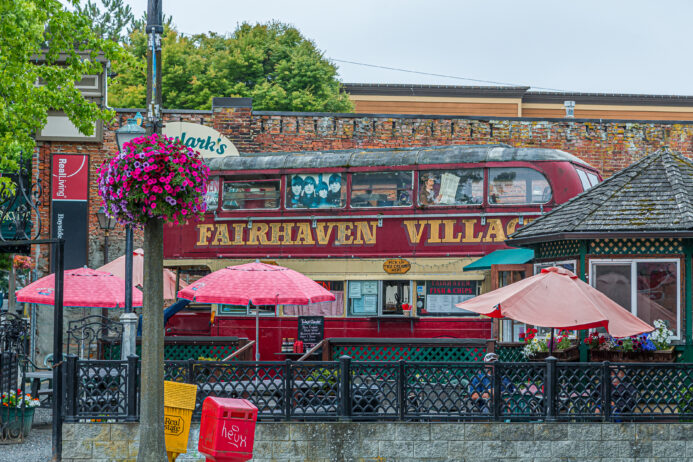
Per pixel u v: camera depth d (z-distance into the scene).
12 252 27.94
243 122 28.70
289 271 19.48
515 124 28.80
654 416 13.85
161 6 13.55
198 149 28.11
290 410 13.77
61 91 22.45
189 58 45.12
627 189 17.70
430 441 13.69
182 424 12.56
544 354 16.72
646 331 14.34
